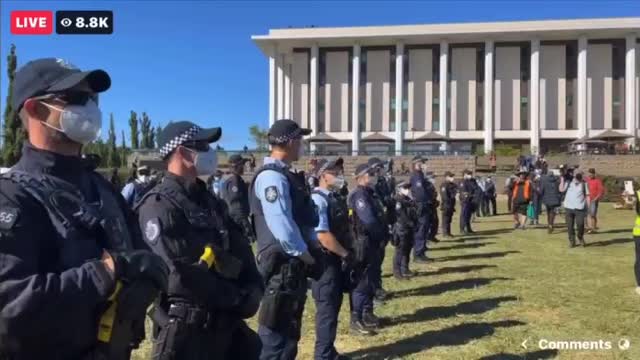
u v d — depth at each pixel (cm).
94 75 193
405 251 1005
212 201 310
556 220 2186
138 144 8344
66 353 185
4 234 175
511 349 610
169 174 296
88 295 182
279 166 406
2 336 176
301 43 6544
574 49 6444
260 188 393
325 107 6706
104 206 206
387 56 6619
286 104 6725
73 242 190
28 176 188
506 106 6506
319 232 507
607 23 6075
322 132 6694
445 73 6353
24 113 194
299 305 393
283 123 414
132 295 192
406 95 6600
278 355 386
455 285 945
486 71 6316
